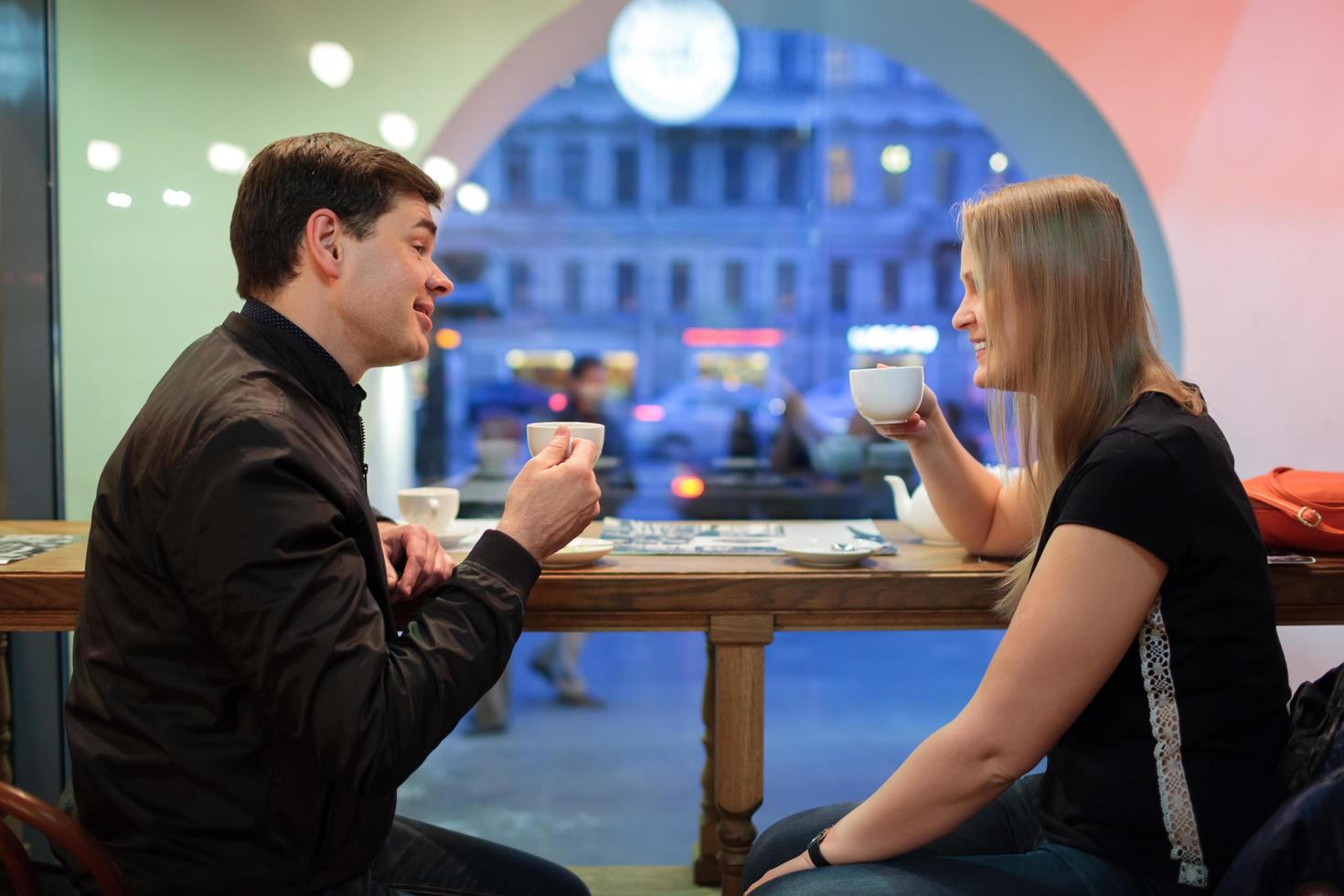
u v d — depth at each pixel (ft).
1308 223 8.30
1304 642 8.13
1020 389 3.92
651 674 13.76
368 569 3.34
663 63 10.14
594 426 3.94
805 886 3.38
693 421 68.49
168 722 3.10
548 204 100.68
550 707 12.01
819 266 98.63
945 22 9.08
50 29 7.77
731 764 4.43
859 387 4.48
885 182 97.60
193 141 8.11
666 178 100.48
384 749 2.93
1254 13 8.24
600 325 101.35
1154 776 3.35
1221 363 8.46
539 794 8.98
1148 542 3.22
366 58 8.25
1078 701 3.29
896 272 98.43
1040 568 3.36
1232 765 3.35
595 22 8.98
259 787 3.14
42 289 7.72
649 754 10.14
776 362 100.37
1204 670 3.34
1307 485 4.61
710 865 6.34
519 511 3.50
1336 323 8.34
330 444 3.26
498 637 3.29
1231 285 8.41
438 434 16.05
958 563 4.58
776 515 13.97
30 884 3.17
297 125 8.23
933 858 3.53
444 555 4.30
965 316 4.13
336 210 3.30
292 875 3.21
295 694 2.87
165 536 2.96
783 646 15.07
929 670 13.64
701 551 4.80
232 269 8.20
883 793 3.50
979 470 4.77
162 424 3.04
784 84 98.78
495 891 4.05
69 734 3.23
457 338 54.80
